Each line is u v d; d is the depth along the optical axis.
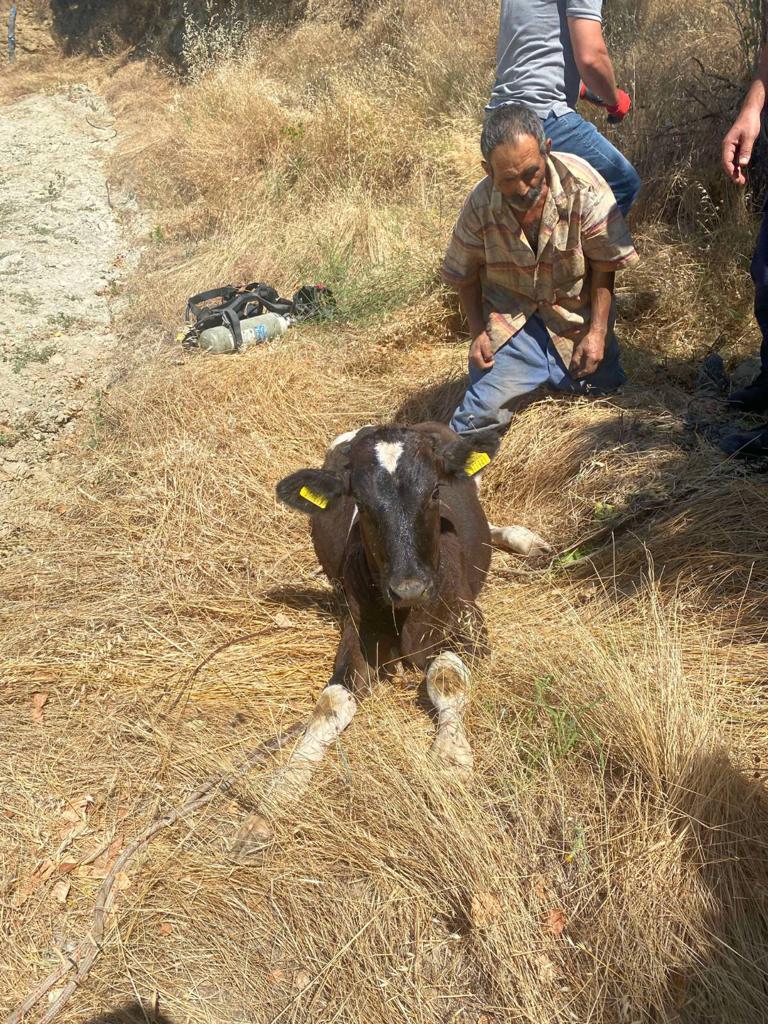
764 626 3.75
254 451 5.61
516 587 4.38
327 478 3.71
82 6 20.03
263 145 9.91
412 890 3.01
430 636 3.87
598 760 3.25
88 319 8.11
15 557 5.06
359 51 11.68
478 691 3.67
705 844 2.91
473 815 3.07
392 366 6.46
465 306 5.19
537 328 5.02
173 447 5.74
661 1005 2.58
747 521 4.16
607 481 4.66
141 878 3.21
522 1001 2.68
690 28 8.32
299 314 7.17
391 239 7.83
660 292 6.18
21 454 6.16
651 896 2.81
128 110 15.12
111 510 5.30
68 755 3.74
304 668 4.08
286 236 8.34
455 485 4.28
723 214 6.51
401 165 8.95
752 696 3.47
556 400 5.20
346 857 3.16
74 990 2.90
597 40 4.95
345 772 3.41
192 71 13.40
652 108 7.27
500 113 4.43
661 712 3.23
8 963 3.01
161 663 4.18
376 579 3.72
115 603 4.58
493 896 2.89
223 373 6.45
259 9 14.51
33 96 17.47
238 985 2.87
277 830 3.27
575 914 2.87
